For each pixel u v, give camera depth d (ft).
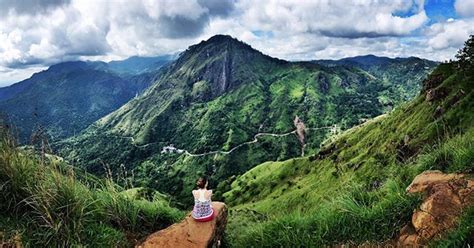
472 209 21.27
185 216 34.83
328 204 31.96
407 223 25.72
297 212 32.58
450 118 304.09
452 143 34.76
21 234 25.96
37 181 30.30
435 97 377.09
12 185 28.86
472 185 24.85
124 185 37.47
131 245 30.48
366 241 26.20
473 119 277.23
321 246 27.07
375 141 427.33
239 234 35.65
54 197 28.81
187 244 28.17
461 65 381.60
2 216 27.50
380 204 28.40
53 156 32.19
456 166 30.48
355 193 32.81
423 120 365.40
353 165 386.52
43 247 26.05
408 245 23.61
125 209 33.24
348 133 536.42
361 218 27.78
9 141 30.81
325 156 510.17
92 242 27.81
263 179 542.16
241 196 539.29
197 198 30.50
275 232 29.78
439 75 404.57
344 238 27.20
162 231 29.63
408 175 34.78
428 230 23.09
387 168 45.52
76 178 33.32
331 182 375.04
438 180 27.48
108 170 35.88
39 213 27.20
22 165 30.55
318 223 29.19
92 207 31.53
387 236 25.79
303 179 485.97
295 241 27.99
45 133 32.30
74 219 28.25
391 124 436.76
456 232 20.15
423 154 38.29
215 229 30.53
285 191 469.16
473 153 30.27
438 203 24.04
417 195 26.63
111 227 31.04
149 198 37.99
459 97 329.31
